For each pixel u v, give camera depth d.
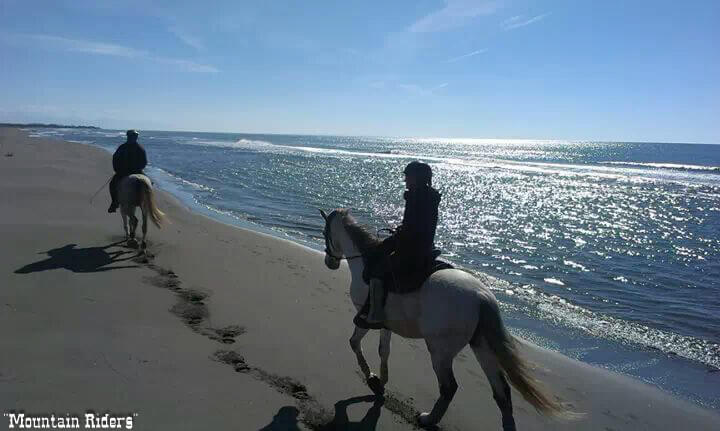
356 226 5.45
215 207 19.69
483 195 26.28
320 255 11.68
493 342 4.21
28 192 15.92
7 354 5.05
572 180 34.31
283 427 4.39
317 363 5.80
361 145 114.00
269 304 7.70
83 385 4.61
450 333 4.38
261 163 43.88
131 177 10.09
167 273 8.82
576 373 6.35
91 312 6.50
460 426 4.81
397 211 20.11
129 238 10.55
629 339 7.71
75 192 16.88
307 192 25.44
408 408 5.05
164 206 16.48
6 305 6.41
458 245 14.59
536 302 9.39
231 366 5.46
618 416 5.33
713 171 43.50
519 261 12.86
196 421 4.27
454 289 4.43
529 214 20.69
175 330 6.24
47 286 7.34
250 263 10.16
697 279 11.48
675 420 5.32
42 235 10.55
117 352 5.38
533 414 5.22
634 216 20.66
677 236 16.70
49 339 5.52
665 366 6.77
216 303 7.46
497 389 4.25
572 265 12.59
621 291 10.50
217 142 95.25
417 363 6.16
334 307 7.89
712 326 8.45
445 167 45.88
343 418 4.72
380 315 4.89
